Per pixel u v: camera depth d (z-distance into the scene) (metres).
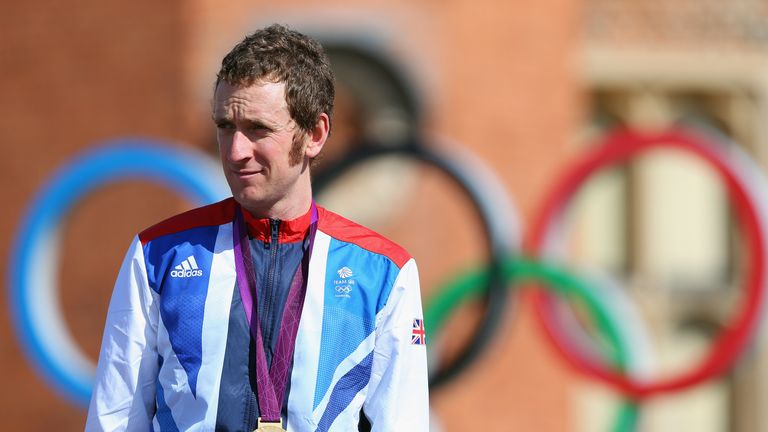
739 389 35.09
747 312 21.52
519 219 28.48
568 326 25.08
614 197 34.94
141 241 7.21
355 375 7.10
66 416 26.38
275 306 7.10
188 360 6.97
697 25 33.25
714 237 35.47
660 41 33.00
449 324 27.42
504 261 21.59
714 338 35.12
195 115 25.39
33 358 21.16
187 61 25.39
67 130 26.09
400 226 27.55
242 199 7.02
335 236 7.31
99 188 21.50
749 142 34.09
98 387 7.12
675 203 35.03
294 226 7.20
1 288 26.45
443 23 27.97
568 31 29.16
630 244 34.78
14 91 26.41
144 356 7.09
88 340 25.89
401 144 21.52
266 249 7.20
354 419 7.11
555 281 21.80
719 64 33.34
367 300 7.16
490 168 28.34
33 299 21.12
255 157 6.92
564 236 22.34
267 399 6.93
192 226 7.28
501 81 28.50
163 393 7.00
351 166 21.31
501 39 28.56
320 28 26.70
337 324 7.09
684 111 34.25
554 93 28.97
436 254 27.80
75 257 26.00
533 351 28.62
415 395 7.30
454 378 21.84
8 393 26.62
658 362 34.22
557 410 28.77
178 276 7.08
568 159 28.97
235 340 6.99
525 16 28.77
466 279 21.80
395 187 27.48
